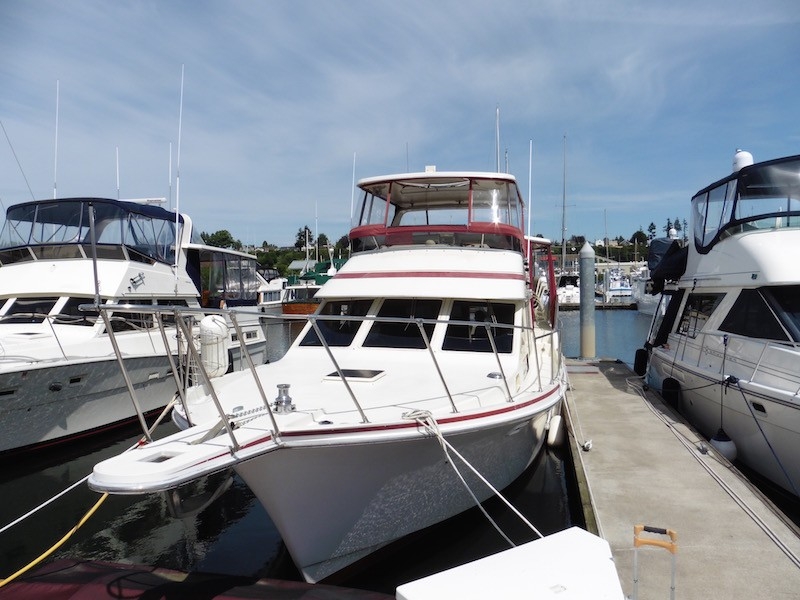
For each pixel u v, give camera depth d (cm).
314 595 418
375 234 712
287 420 393
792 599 380
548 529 589
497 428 488
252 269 1508
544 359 778
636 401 927
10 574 538
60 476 791
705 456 657
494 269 641
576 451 682
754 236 722
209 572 499
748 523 490
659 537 467
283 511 412
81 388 874
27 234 1039
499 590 246
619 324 3034
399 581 500
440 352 580
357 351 595
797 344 605
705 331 791
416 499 484
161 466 321
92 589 439
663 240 1129
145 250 1068
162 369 1028
